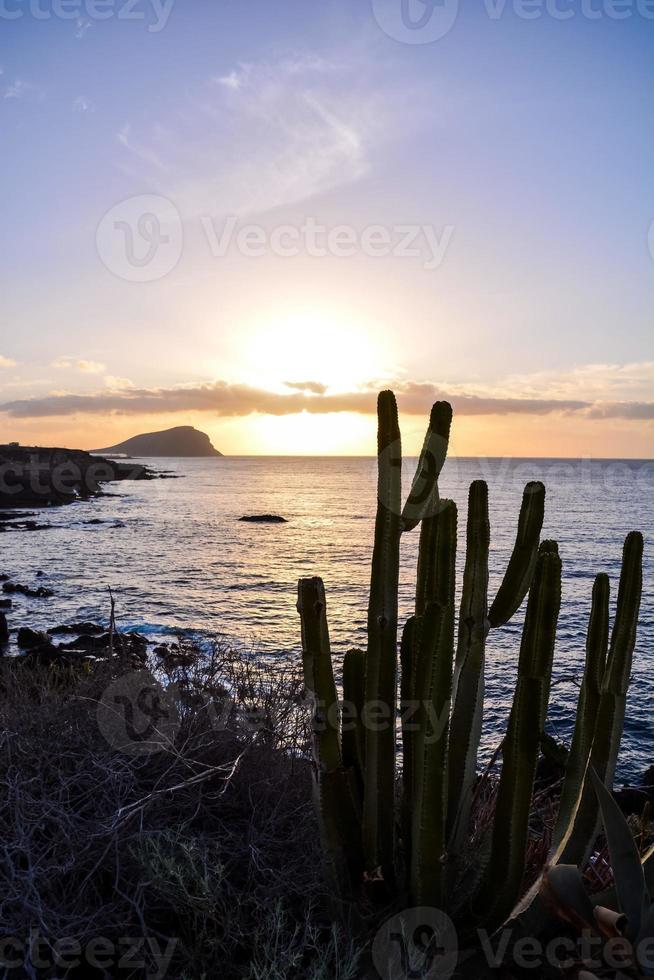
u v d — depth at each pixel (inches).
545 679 73.7
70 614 717.9
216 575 1026.1
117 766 87.8
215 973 69.1
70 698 96.5
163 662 123.6
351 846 81.4
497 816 76.6
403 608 669.9
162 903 77.0
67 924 69.4
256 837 81.4
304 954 74.0
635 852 72.4
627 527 1765.5
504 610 82.5
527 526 80.0
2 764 81.5
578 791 80.6
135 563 1155.3
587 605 729.6
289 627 637.9
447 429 77.8
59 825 75.3
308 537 1631.4
